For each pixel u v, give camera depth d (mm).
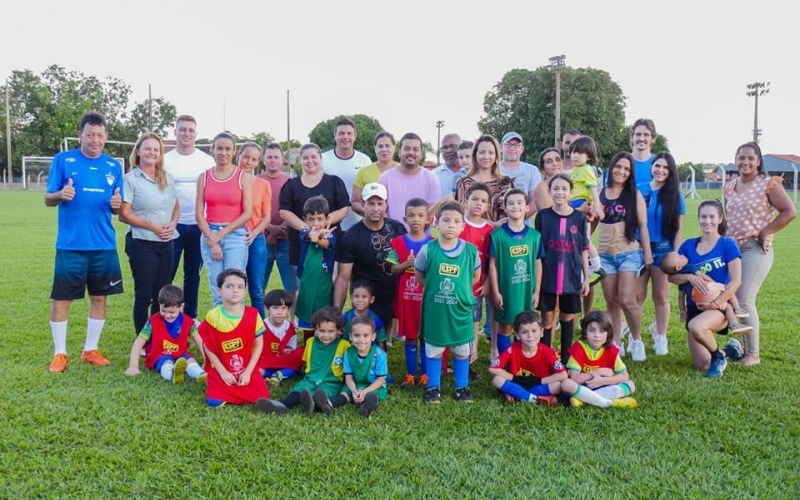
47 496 3010
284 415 4133
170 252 5641
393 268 4945
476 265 4598
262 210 6008
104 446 3562
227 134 5523
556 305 5215
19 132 61719
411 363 5055
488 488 3131
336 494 3047
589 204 5816
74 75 67250
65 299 5090
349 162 6848
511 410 4301
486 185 5680
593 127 53781
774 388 4746
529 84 56562
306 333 5434
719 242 5414
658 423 4023
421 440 3740
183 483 3162
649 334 6672
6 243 13945
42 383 4625
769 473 3326
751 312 5430
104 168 5180
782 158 61344
